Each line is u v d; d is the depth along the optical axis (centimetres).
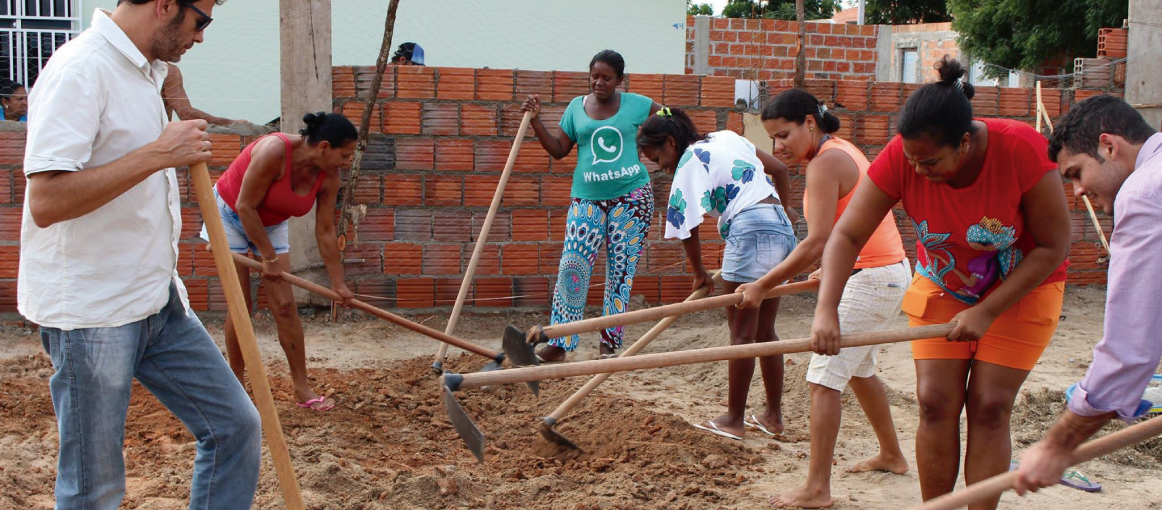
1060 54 1605
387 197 739
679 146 540
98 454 278
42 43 1076
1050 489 421
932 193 312
